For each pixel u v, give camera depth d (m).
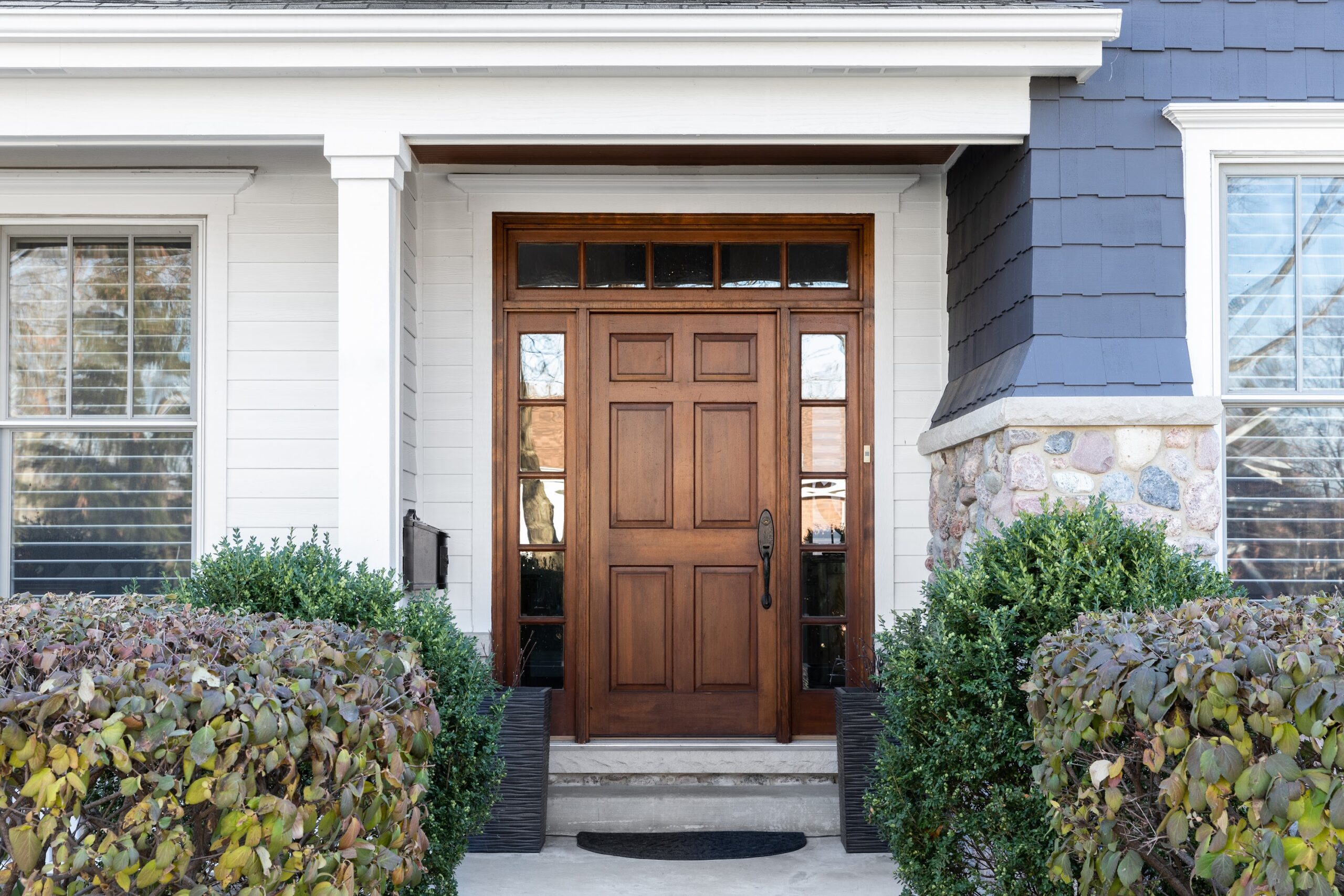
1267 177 4.70
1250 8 4.60
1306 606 3.19
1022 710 3.37
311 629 2.90
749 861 4.58
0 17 4.06
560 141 4.45
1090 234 4.44
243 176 5.30
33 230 5.34
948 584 3.62
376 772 2.53
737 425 5.56
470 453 5.46
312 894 2.33
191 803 2.20
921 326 5.50
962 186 5.28
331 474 5.31
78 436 5.34
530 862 4.57
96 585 5.30
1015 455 4.29
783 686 5.47
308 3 4.18
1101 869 2.66
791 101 4.40
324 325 5.34
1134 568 3.52
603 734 5.48
